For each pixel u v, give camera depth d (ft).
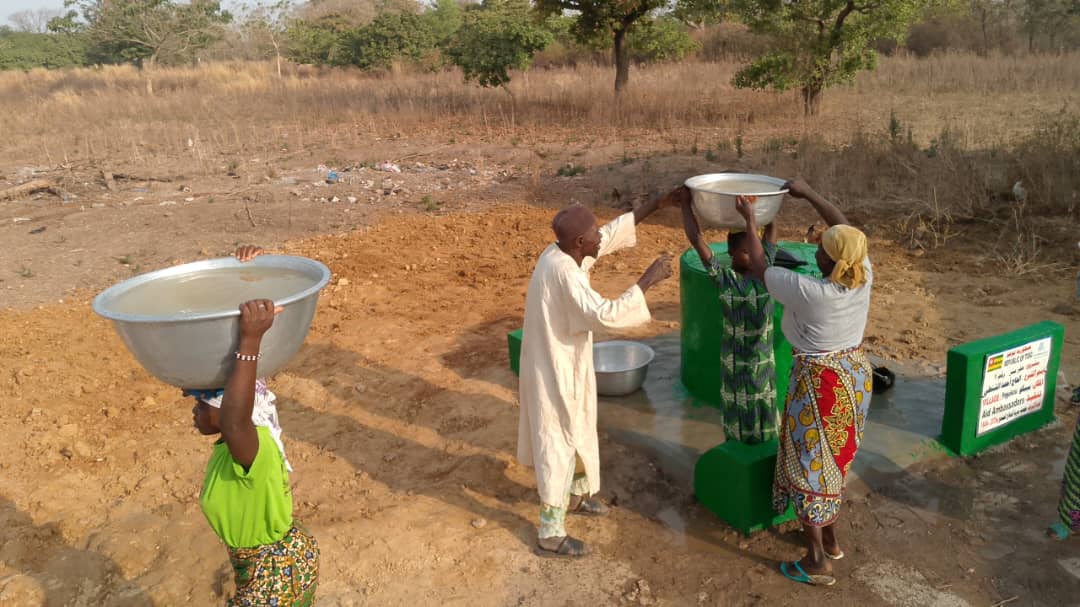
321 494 15.79
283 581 10.05
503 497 15.37
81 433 18.34
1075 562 12.98
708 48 102.68
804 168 37.40
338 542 13.97
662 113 58.18
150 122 69.10
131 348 8.72
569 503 14.93
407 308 25.25
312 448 17.53
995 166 34.81
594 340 21.90
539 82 80.59
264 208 37.81
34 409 19.21
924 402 17.58
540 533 13.61
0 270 29.99
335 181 43.39
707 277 16.88
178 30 123.13
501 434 17.48
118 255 31.53
